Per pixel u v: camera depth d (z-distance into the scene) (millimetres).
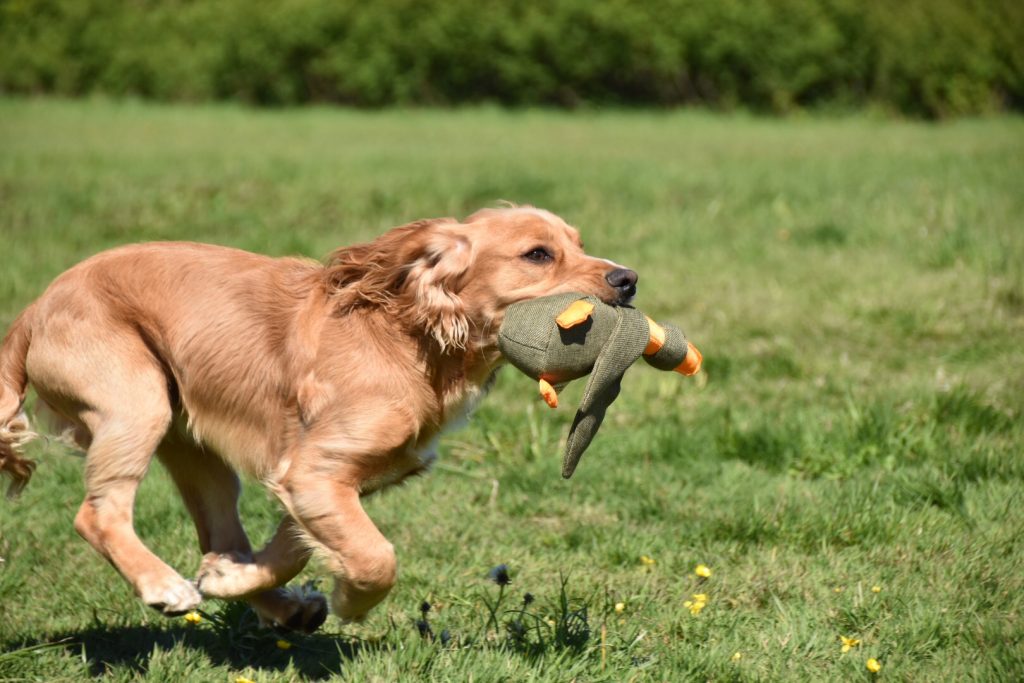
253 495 9492
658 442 10477
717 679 6562
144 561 6395
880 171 25781
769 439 10281
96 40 46938
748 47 46281
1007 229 17281
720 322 14062
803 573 7980
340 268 6848
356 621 6672
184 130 36312
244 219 19109
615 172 25516
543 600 7633
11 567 7906
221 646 7082
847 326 13898
